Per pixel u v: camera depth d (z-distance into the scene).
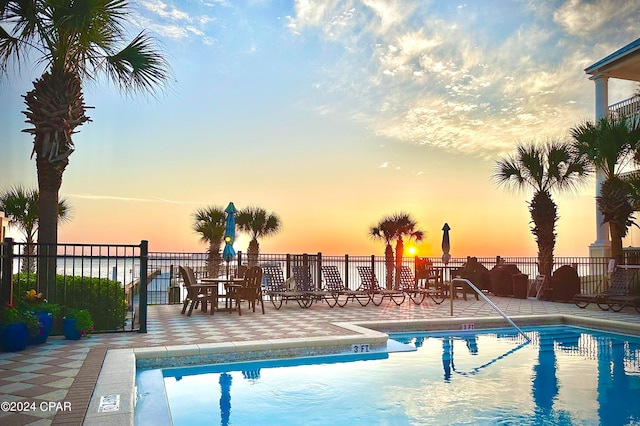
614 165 15.18
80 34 8.48
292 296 13.03
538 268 16.44
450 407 5.36
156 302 14.40
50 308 7.60
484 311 12.27
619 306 13.02
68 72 8.92
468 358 7.88
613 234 15.23
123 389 4.77
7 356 6.35
